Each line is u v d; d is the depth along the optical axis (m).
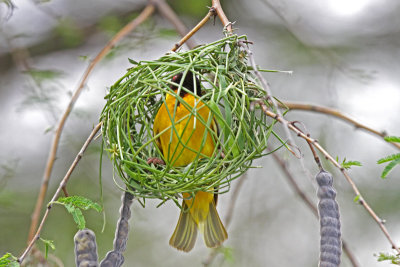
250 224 11.55
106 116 6.31
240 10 13.41
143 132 6.62
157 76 6.11
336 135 11.45
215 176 5.91
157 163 6.36
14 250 10.36
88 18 12.97
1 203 10.05
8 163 10.27
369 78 11.09
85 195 10.55
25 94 9.48
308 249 11.57
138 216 9.09
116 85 6.27
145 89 6.04
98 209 5.71
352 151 11.45
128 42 10.23
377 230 11.39
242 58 6.25
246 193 11.83
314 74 12.40
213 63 6.28
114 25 10.57
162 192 5.94
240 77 6.22
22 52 10.33
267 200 11.93
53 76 9.64
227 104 5.91
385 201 11.40
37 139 11.45
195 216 6.90
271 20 13.27
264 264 11.37
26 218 10.58
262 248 11.52
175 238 6.90
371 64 12.87
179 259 11.44
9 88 12.12
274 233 11.70
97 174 10.72
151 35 10.20
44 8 11.22
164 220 11.77
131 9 13.04
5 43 11.04
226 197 11.73
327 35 13.09
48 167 7.20
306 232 11.76
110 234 10.23
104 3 13.02
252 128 6.15
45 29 12.70
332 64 12.05
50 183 10.92
